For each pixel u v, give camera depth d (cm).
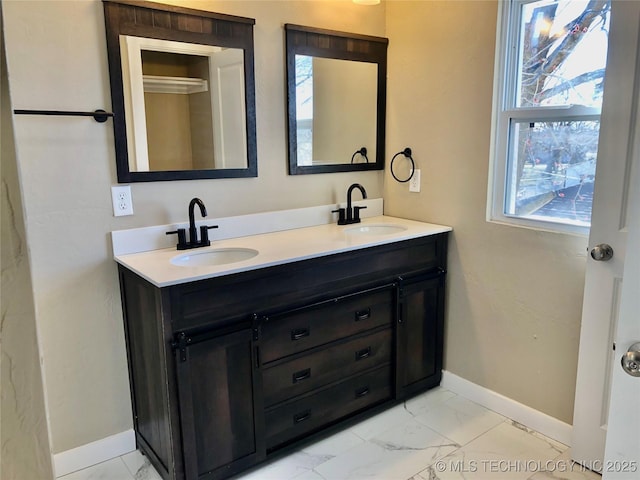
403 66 263
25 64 173
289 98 239
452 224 251
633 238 96
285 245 214
